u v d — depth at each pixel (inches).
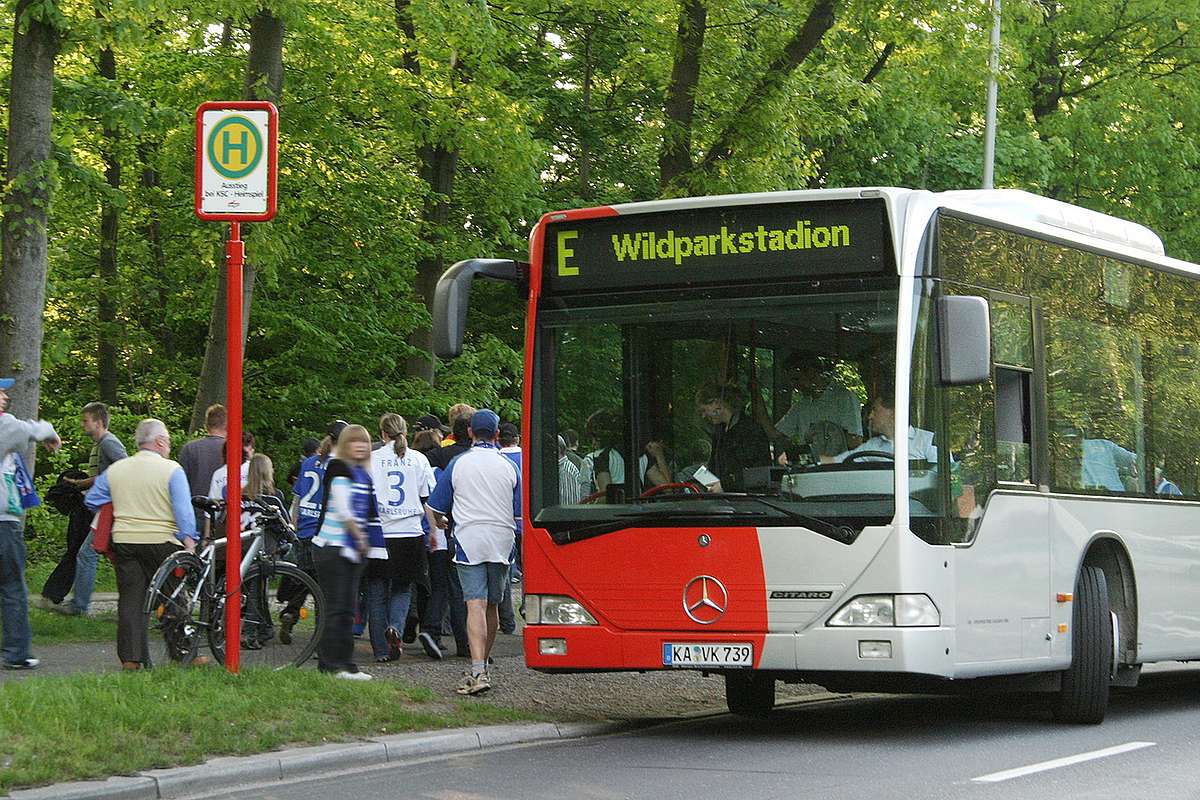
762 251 858.8
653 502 860.0
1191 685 1316.4
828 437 834.2
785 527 830.5
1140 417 1056.2
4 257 1278.3
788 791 682.8
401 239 2240.4
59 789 627.5
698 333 866.1
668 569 849.5
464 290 860.0
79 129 2028.8
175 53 2011.6
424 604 1234.6
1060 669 940.6
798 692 1164.5
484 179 2244.1
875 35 1807.3
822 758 791.7
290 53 1877.5
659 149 1708.9
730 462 850.8
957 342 815.7
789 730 924.0
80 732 690.2
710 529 843.4
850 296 840.3
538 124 2285.9
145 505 922.1
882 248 838.5
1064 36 2918.3
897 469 818.2
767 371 850.8
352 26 1849.2
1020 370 924.6
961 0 1734.7
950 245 869.8
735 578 837.2
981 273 895.7
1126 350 1047.6
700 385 863.1
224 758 708.0
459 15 1748.3
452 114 1861.5
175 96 1982.0
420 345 2402.8
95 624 1251.8
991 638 868.6
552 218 898.7
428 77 1889.8
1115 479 1016.2
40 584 1632.6
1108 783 711.7
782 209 856.3
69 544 1322.6
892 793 677.9
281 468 2284.7
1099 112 2817.4
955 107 2746.1
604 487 872.9
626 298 882.1
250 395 2335.1
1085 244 1010.1
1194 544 1106.7
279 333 2313.0
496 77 1883.6
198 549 1000.2
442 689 981.2
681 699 1043.9
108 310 2532.0
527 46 2306.8
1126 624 1022.4
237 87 1860.2
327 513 922.1
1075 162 2837.1
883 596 813.9
